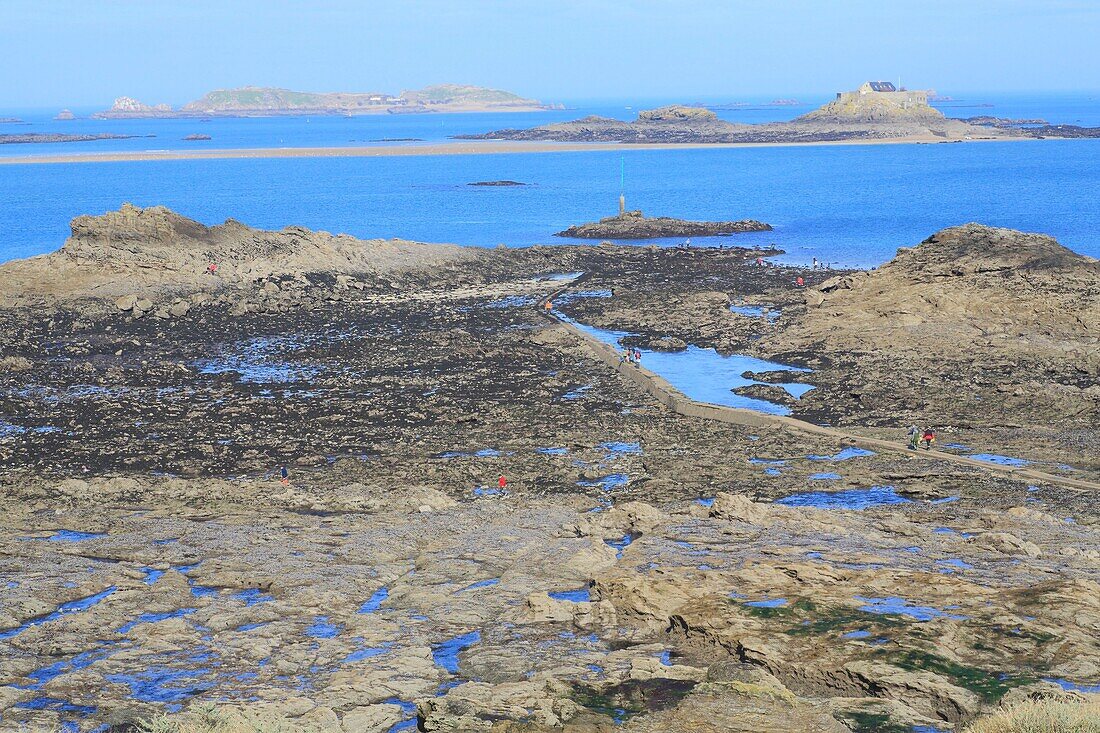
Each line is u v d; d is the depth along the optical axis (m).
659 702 31.44
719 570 43.34
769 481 57.59
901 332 86.19
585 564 45.03
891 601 39.47
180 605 41.34
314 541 48.84
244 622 39.91
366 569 45.31
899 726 29.34
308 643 38.03
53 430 67.19
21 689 34.47
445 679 35.03
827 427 66.62
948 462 59.88
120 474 58.56
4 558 46.41
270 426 67.62
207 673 35.62
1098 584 40.84
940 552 46.22
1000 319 86.81
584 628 38.88
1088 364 76.19
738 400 72.81
